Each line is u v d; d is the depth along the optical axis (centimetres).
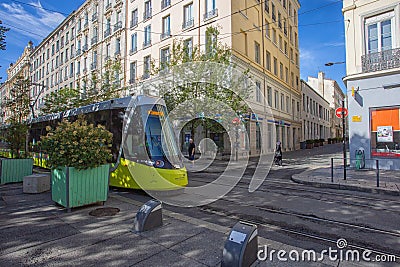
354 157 1276
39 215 507
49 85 4450
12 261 319
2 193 720
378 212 571
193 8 2100
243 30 2027
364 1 1277
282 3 3011
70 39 3859
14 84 1462
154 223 437
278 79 2730
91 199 562
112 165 764
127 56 2734
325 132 5006
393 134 1177
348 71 1320
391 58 1178
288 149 2975
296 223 496
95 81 1917
